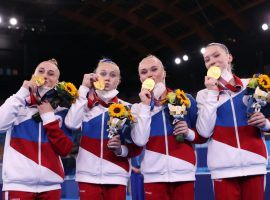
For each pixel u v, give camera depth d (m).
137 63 21.48
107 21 19.06
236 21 15.59
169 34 18.70
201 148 6.13
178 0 15.73
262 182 3.39
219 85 3.54
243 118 3.45
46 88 3.58
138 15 17.92
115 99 3.77
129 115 3.50
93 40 20.80
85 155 3.60
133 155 3.65
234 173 3.37
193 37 18.17
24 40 18.97
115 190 3.59
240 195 3.41
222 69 3.60
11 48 19.38
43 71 3.68
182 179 3.50
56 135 3.38
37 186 3.37
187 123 3.66
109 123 3.46
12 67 19.41
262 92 3.33
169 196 3.55
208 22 16.06
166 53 19.95
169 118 3.56
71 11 18.28
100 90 3.74
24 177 3.31
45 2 16.75
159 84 3.70
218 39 16.95
